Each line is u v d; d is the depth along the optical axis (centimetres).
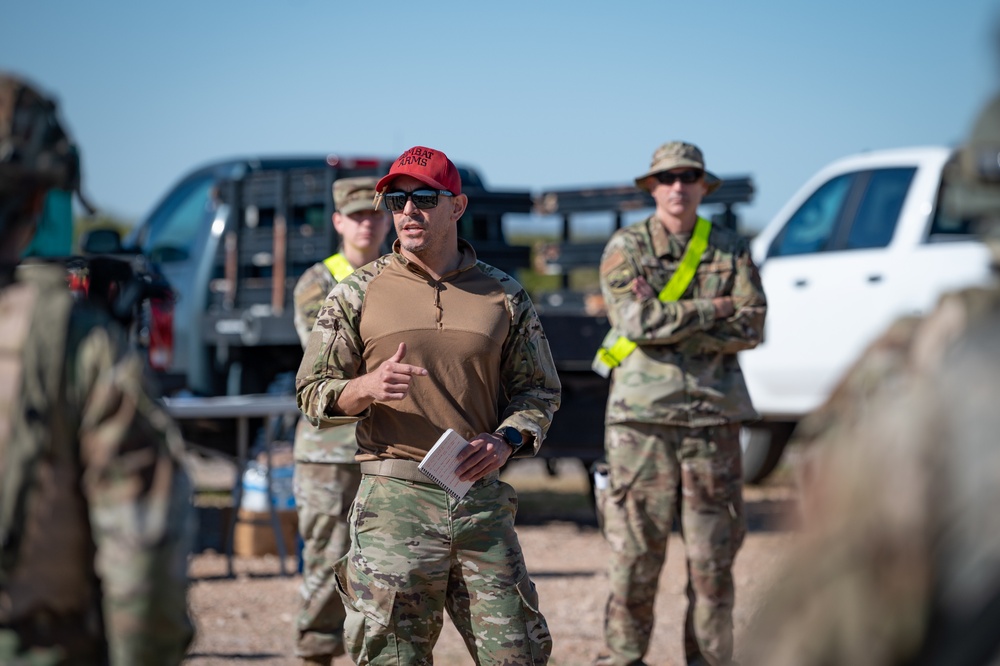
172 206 1636
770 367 1395
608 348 805
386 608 562
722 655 779
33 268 331
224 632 936
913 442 222
